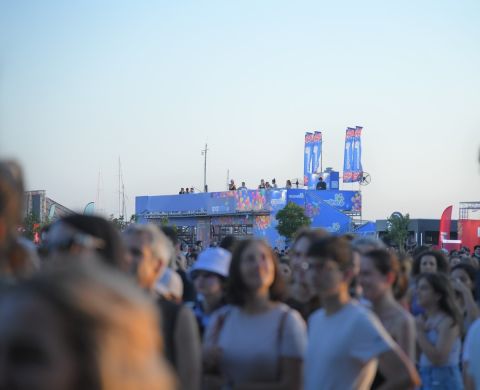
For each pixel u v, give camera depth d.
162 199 75.44
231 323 5.65
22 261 3.57
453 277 11.16
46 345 1.46
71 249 3.98
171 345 4.71
